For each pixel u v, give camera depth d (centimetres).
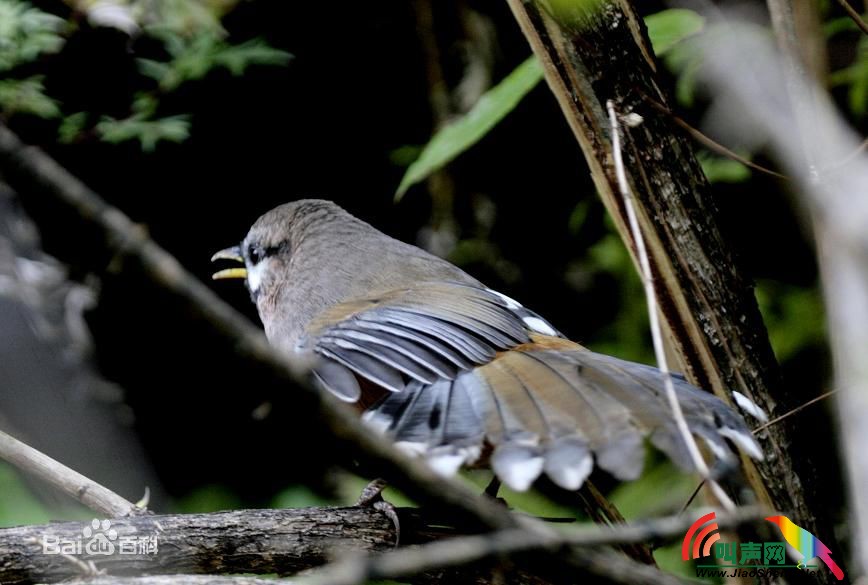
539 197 1286
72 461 1117
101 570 543
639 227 618
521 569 538
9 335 1049
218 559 562
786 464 627
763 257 1199
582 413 538
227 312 291
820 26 620
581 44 607
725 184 1197
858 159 599
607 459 504
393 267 787
